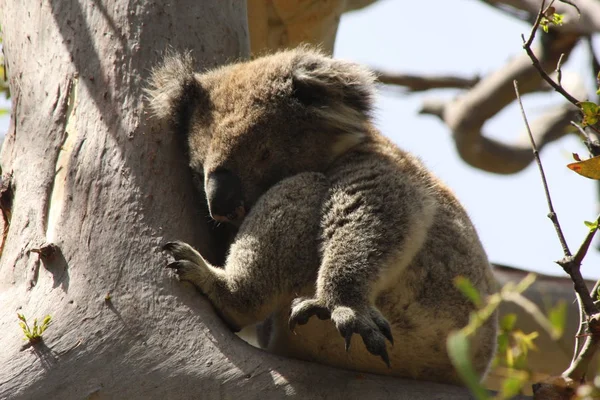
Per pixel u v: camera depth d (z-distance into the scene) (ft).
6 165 26.21
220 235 26.53
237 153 26.30
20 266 23.26
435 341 24.98
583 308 20.31
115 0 26.53
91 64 25.66
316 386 21.53
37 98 25.90
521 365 22.06
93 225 23.25
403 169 26.37
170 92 26.13
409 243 24.12
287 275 24.08
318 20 40.73
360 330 22.06
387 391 21.66
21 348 21.21
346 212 24.30
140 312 22.04
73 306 21.94
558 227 21.18
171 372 21.27
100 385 20.83
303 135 26.84
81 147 24.45
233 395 21.21
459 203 27.96
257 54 41.19
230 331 22.74
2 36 28.63
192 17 27.66
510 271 40.11
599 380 17.10
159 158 24.88
